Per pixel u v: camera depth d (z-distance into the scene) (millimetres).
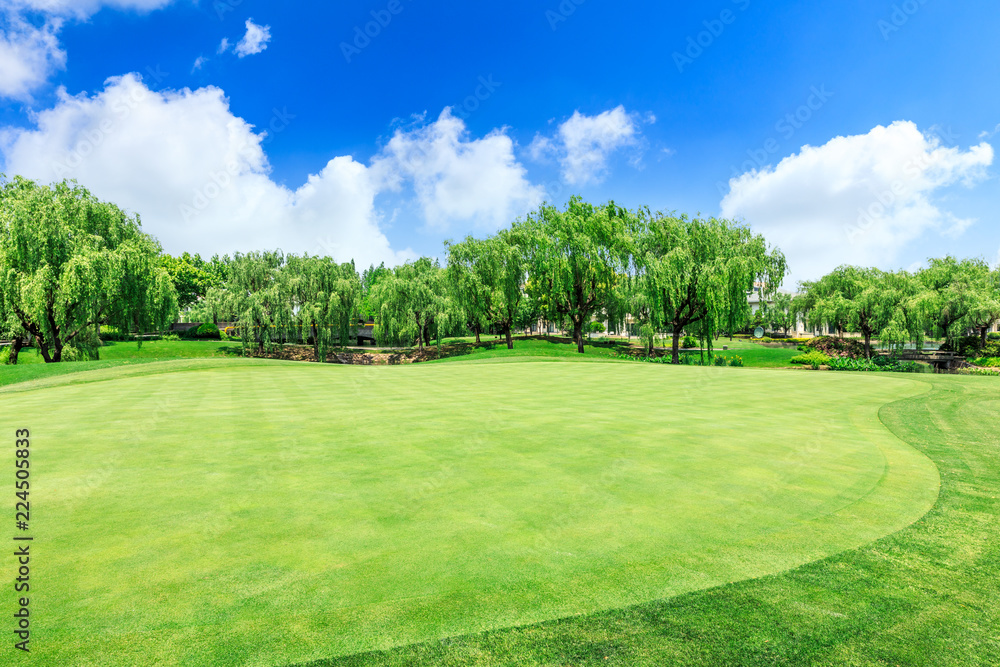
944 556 3998
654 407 12094
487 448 7695
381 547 4164
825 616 3113
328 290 47781
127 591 3441
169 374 22125
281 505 5180
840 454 7398
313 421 10047
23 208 27438
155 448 7672
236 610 3207
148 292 33312
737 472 6410
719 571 3734
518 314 52469
